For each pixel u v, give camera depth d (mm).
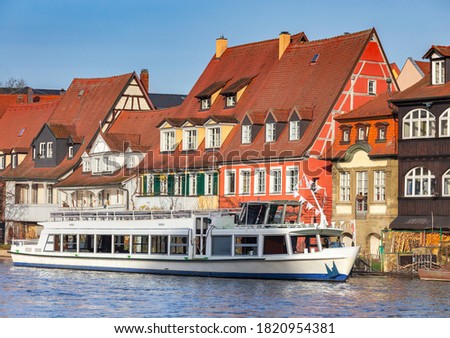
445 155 65188
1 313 48094
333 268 59094
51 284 60406
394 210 67938
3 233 103625
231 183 79062
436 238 64625
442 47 67625
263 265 61031
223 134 81062
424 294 53688
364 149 69812
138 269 67375
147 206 84500
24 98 122312
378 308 48750
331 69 76938
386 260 65750
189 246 64562
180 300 52188
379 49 76688
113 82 101938
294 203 64375
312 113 74875
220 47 91375
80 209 89750
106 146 91188
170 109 92375
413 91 68125
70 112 104125
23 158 105438
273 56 84438
